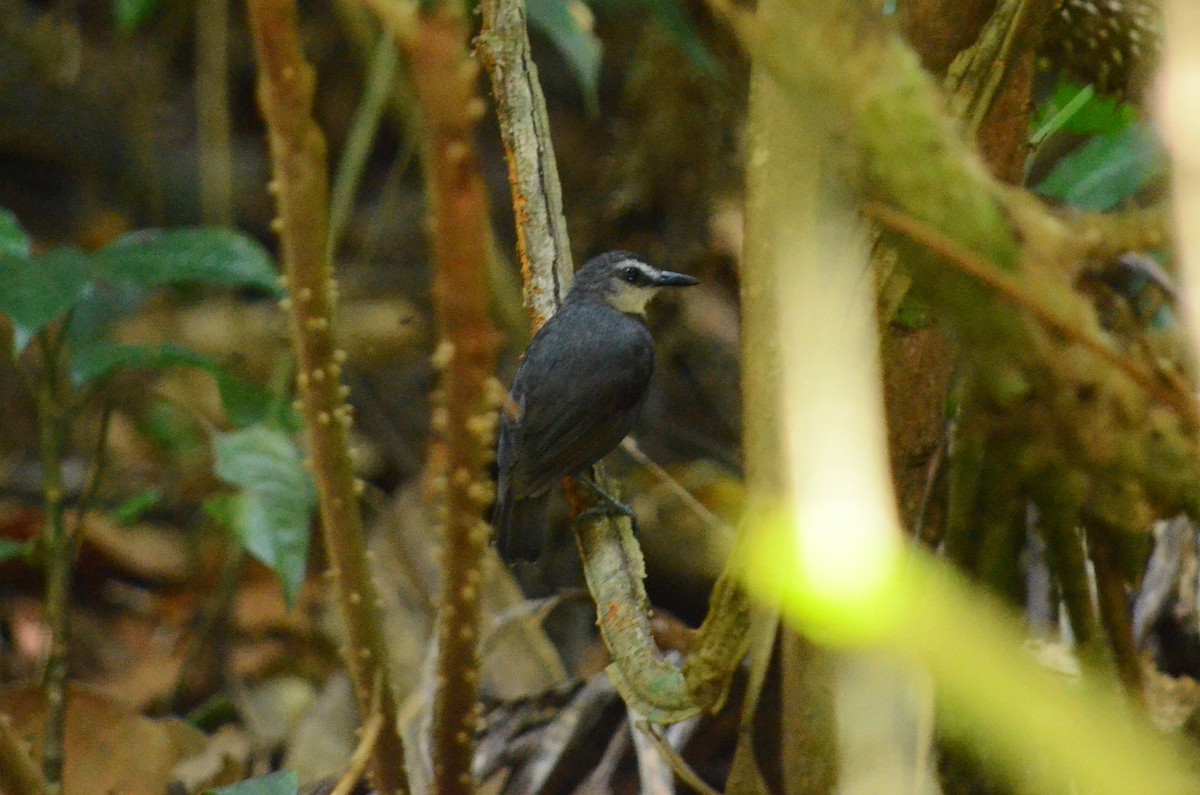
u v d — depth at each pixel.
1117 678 4.27
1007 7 4.03
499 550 8.59
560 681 9.01
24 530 11.64
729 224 11.80
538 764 7.42
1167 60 3.66
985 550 4.21
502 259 11.88
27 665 10.58
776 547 3.93
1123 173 7.15
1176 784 4.21
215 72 14.76
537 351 8.59
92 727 8.55
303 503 8.08
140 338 14.54
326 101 17.67
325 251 3.81
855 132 3.43
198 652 10.37
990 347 3.63
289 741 9.01
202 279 7.94
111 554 11.66
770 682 4.52
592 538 6.92
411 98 12.34
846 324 3.74
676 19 9.53
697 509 9.45
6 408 13.85
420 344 14.40
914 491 4.54
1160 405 3.69
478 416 3.61
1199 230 3.59
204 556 11.59
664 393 11.75
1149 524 3.84
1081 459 3.80
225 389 8.47
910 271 3.60
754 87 3.90
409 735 7.26
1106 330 3.87
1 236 7.99
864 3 3.38
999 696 4.04
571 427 8.41
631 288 9.52
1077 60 6.83
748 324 3.93
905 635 3.93
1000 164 4.54
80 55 17.75
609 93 15.54
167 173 17.36
